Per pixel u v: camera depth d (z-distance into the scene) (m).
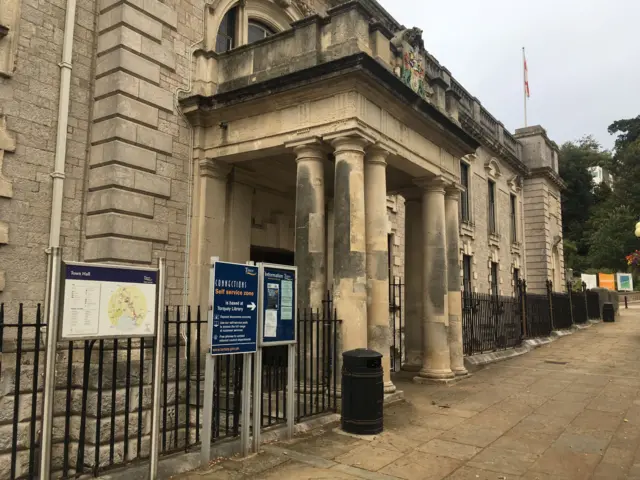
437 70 22.98
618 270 49.94
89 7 10.57
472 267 23.72
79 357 8.99
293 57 10.98
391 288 18.52
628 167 55.53
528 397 11.05
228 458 6.71
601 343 20.44
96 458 5.56
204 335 11.10
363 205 10.09
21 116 9.22
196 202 11.66
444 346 12.99
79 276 5.17
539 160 31.91
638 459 7.05
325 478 6.15
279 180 14.11
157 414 5.77
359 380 8.16
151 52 10.85
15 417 5.07
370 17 11.07
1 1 9.03
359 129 9.97
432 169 13.06
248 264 6.93
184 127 11.64
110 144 10.03
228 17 13.82
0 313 4.93
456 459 6.98
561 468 6.68
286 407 8.28
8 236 8.87
